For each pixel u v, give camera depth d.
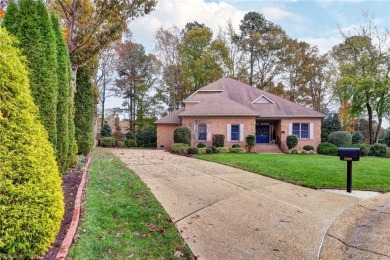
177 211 5.62
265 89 37.53
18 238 2.77
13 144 2.85
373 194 7.52
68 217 4.33
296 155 17.27
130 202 5.66
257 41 36.41
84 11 11.85
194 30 35.66
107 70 31.69
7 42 3.05
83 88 12.82
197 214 5.50
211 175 9.73
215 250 3.94
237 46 37.72
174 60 37.00
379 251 4.22
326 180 8.71
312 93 36.03
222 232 4.63
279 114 22.22
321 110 35.16
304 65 35.84
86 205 5.08
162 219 4.93
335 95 30.09
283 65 36.16
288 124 22.11
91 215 4.60
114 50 30.09
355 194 7.46
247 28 37.75
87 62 12.91
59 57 7.12
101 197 5.75
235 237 4.45
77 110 12.51
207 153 18.14
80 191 5.87
